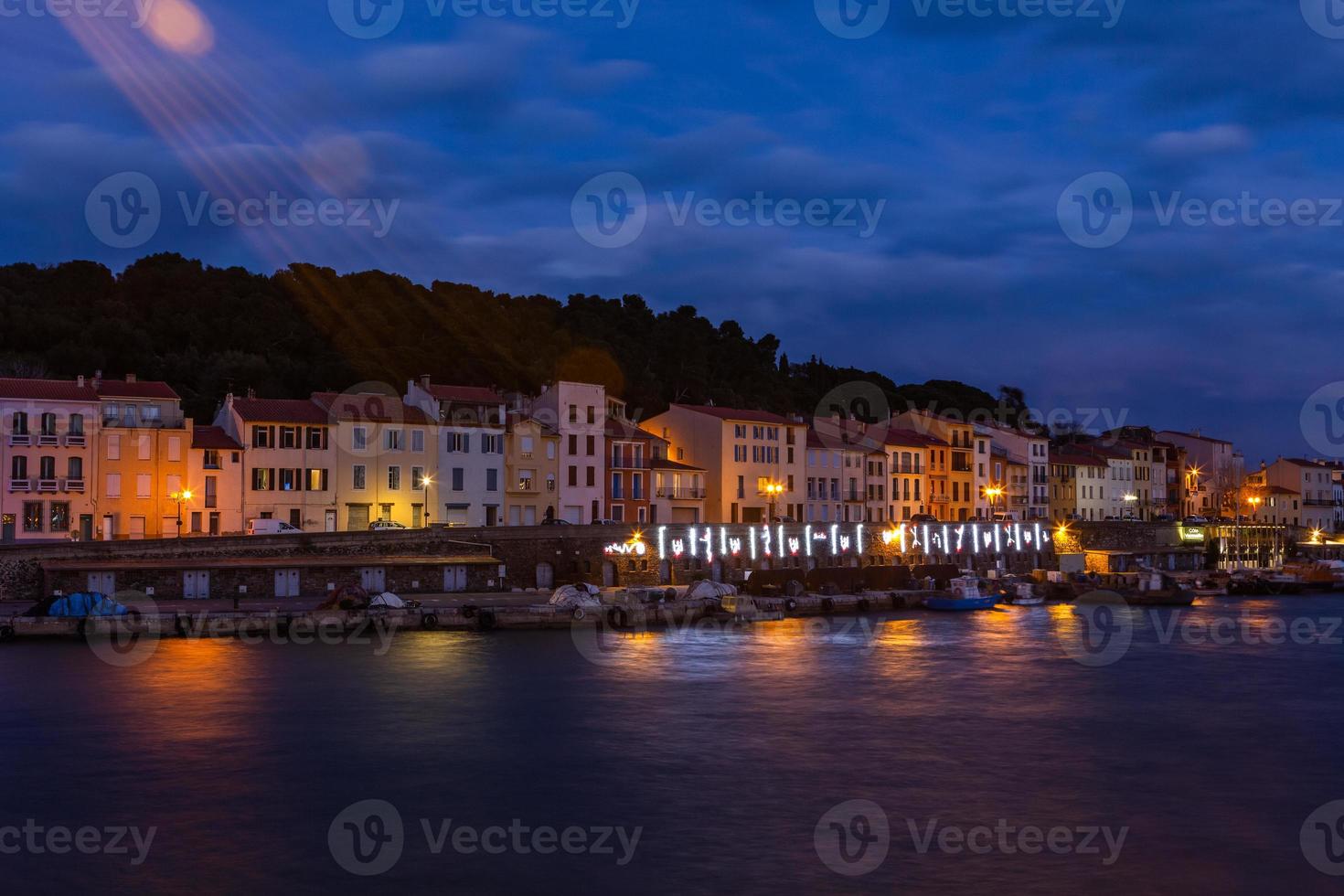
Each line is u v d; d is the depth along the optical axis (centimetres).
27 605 8294
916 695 6519
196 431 11019
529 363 16425
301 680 6612
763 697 6394
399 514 11619
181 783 4584
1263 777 4844
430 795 4488
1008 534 15325
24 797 4381
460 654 7669
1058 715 6012
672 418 14500
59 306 15512
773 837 4044
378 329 16450
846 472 15725
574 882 3631
